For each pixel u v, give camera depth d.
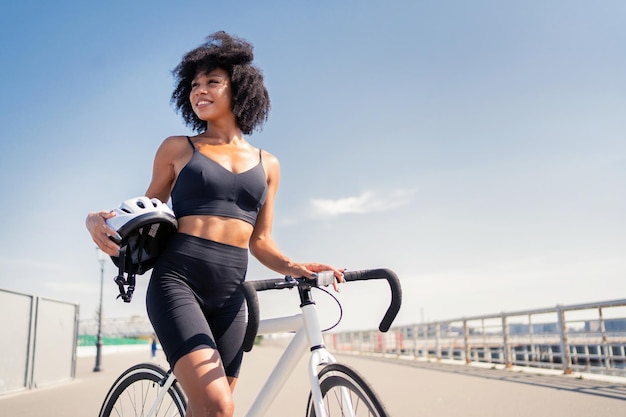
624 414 5.48
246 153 2.46
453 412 6.07
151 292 2.17
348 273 2.23
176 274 2.17
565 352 9.70
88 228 2.14
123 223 2.07
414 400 7.20
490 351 12.91
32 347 12.59
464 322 14.27
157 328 2.10
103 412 2.98
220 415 1.89
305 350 2.25
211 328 2.31
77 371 19.59
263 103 2.78
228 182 2.29
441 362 15.49
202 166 2.27
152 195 2.39
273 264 2.40
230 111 2.59
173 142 2.38
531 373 10.50
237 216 2.30
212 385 1.92
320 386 2.07
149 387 2.73
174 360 2.00
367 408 1.83
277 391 2.26
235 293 2.33
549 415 5.59
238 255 2.30
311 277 2.17
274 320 2.36
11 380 11.68
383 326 2.23
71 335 15.05
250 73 2.64
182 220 2.24
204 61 2.60
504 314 11.95
